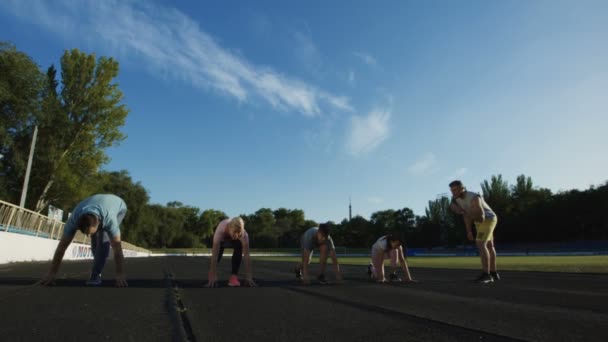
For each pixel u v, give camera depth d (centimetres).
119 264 511
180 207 10206
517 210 6256
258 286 567
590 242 4975
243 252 577
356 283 647
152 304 359
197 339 228
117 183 4984
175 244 8744
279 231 10288
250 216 10800
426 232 7294
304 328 262
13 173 2411
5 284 491
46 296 394
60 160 2516
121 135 2722
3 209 1211
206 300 398
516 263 1680
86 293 427
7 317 283
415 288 552
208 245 10212
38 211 2538
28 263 1184
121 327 257
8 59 2133
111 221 495
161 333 242
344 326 270
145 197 5206
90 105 2608
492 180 6950
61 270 845
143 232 6206
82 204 484
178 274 834
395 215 8406
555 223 5572
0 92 2006
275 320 290
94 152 2678
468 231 711
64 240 491
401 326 271
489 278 673
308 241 634
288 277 805
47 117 2355
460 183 682
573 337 240
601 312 336
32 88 2220
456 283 648
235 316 306
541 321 291
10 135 2252
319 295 453
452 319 298
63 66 2600
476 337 239
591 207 5306
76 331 244
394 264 709
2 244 1167
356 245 8550
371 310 341
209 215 10181
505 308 356
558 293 486
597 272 953
